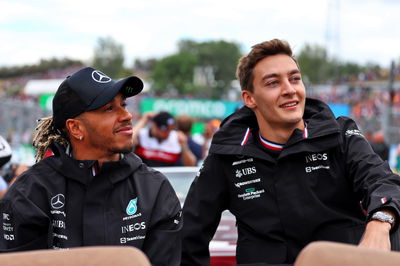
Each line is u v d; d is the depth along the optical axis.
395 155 12.98
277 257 2.65
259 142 2.78
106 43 82.19
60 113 2.38
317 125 2.66
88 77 2.36
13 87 58.44
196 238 2.87
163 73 84.69
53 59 71.06
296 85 2.70
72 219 2.31
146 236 2.32
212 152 2.80
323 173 2.65
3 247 2.30
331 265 1.44
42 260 1.50
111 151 2.36
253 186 2.74
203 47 89.50
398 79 43.84
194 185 2.91
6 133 16.83
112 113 2.34
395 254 1.44
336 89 45.28
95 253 1.52
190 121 7.86
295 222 2.63
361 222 2.67
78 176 2.31
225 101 25.48
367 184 2.50
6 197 2.33
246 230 2.79
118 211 2.31
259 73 2.72
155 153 6.80
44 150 2.54
